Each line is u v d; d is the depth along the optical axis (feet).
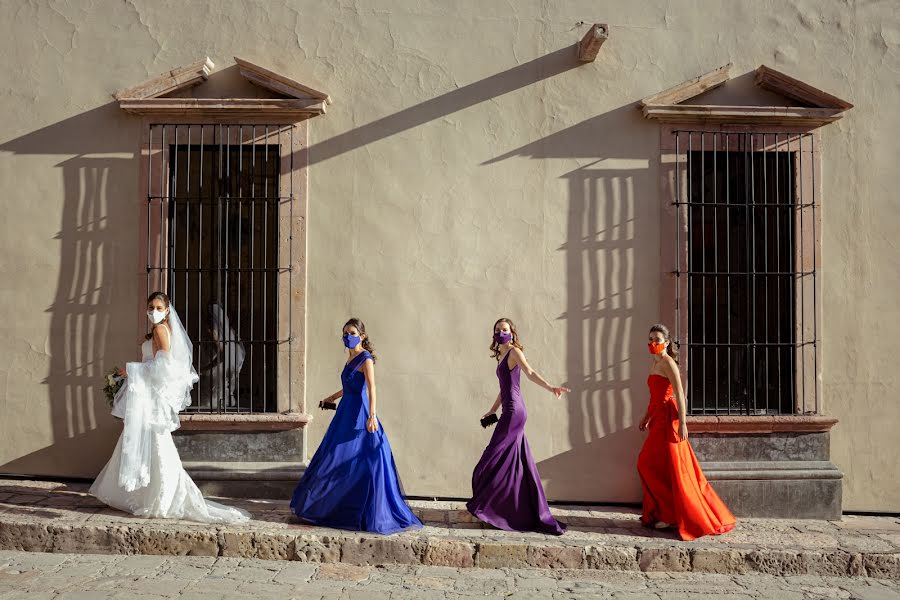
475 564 18.88
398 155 23.58
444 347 23.41
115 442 23.02
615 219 23.66
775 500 22.88
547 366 23.47
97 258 23.17
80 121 23.30
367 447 19.97
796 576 18.98
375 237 23.47
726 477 22.74
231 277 23.73
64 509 20.11
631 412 23.48
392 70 23.66
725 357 24.00
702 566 19.07
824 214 23.98
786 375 23.95
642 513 21.84
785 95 23.95
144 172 23.20
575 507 23.06
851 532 21.42
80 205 23.21
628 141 23.76
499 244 23.57
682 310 23.48
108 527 18.74
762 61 24.14
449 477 23.30
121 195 23.25
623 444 23.47
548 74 23.81
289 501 22.20
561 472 23.38
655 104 23.29
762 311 24.08
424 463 23.29
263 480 22.39
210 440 22.75
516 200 23.63
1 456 22.94
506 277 23.54
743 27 24.09
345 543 18.84
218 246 23.45
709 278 24.09
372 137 23.56
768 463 23.13
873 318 23.94
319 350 23.31
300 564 18.44
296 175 23.36
